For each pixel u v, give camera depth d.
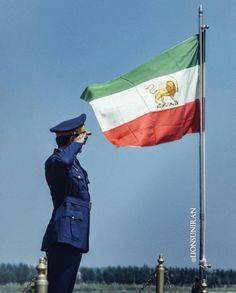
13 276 22.50
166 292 14.53
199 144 15.35
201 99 15.55
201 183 15.00
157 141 15.35
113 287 23.42
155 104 15.29
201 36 15.76
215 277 23.31
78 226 11.57
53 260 11.57
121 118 15.06
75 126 11.84
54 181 11.70
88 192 11.86
